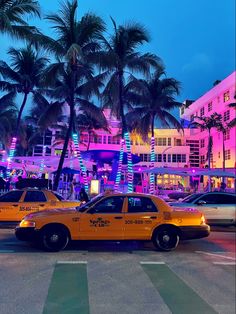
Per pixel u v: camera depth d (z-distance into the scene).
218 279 7.85
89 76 24.89
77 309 5.79
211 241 13.14
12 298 6.27
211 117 58.44
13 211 14.88
